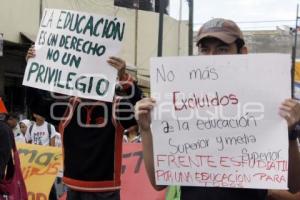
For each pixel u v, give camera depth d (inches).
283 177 117.9
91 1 787.4
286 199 137.9
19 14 606.9
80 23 185.8
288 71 117.5
